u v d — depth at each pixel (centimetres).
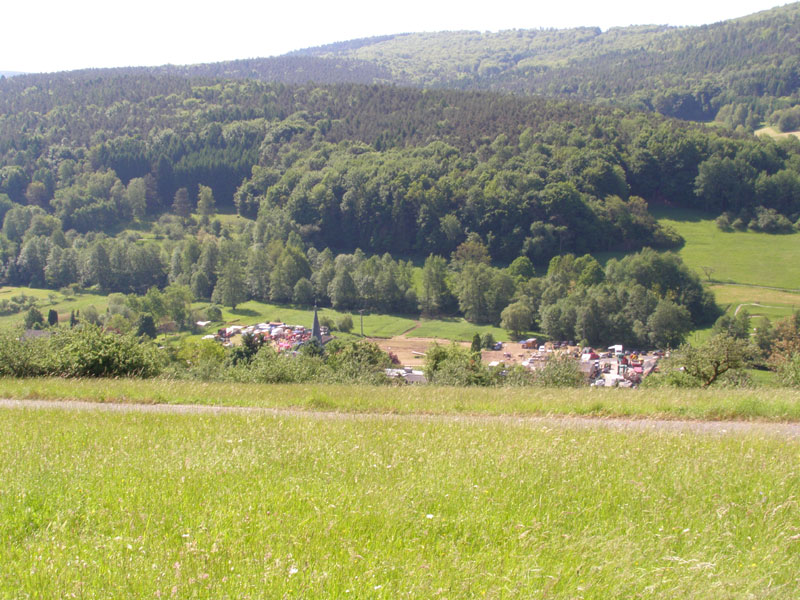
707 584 522
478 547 583
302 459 851
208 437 992
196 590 481
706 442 966
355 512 641
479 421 1234
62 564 523
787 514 658
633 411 1421
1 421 1184
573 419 1365
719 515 640
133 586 487
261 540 577
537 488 733
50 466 803
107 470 791
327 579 502
